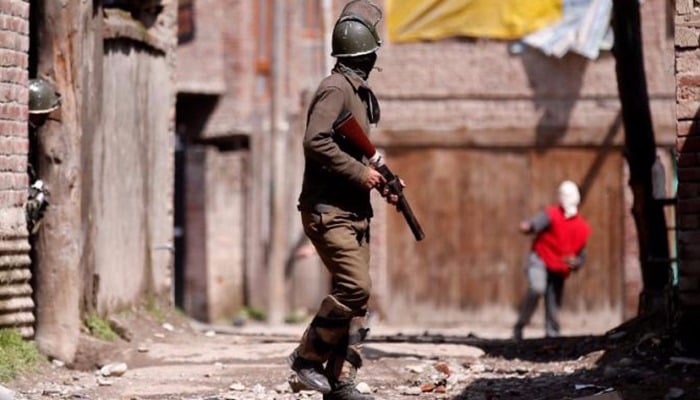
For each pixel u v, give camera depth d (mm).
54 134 28875
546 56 65500
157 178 36219
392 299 66500
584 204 65438
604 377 26531
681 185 27469
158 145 36312
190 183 76812
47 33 28844
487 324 66250
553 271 45906
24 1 27797
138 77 34594
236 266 75438
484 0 65125
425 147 66438
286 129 74250
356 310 21656
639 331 30812
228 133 76250
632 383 25641
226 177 75688
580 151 65500
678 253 27500
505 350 31984
